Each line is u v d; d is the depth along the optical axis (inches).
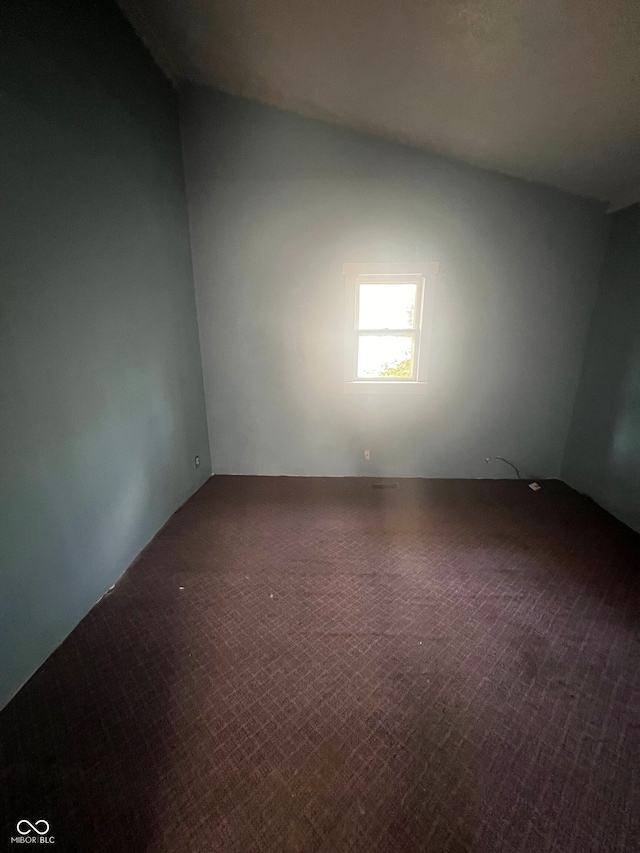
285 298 118.0
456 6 59.2
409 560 87.2
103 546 77.3
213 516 107.0
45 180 61.1
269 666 60.8
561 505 112.8
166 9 79.4
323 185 108.8
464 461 130.7
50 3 61.0
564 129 80.5
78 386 69.7
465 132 91.9
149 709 54.2
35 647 60.5
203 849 39.7
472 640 65.6
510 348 119.0
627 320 101.0
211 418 130.7
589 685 57.6
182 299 111.4
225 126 105.9
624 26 54.2
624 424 102.2
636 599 75.2
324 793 44.4
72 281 67.7
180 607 73.5
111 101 77.4
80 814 42.7
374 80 82.6
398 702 55.0
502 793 44.3
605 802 43.5
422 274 113.6
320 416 128.3
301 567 84.9
